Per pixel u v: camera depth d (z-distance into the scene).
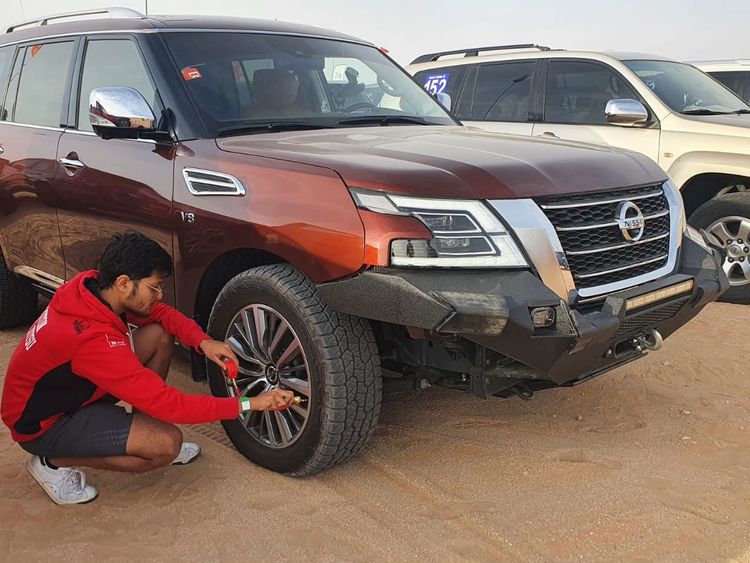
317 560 2.54
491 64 7.28
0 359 4.55
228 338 3.19
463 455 3.28
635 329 3.01
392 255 2.63
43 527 2.75
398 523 2.75
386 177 2.70
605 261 2.97
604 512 2.81
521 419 3.65
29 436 2.82
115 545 2.63
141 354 3.13
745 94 9.36
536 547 2.60
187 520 2.78
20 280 4.88
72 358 2.67
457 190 2.69
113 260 2.65
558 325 2.68
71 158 3.94
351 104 4.09
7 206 4.51
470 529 2.71
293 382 2.96
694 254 3.38
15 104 4.68
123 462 2.85
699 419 3.66
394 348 3.11
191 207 3.24
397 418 3.66
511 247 2.69
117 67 3.88
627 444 3.38
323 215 2.77
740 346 4.75
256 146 3.22
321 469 3.01
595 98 6.48
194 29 3.87
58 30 4.48
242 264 3.33
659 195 3.32
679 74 6.61
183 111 3.47
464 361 2.88
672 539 2.64
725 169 5.61
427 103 4.50
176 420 2.69
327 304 2.79
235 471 3.15
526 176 2.85
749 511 2.82
